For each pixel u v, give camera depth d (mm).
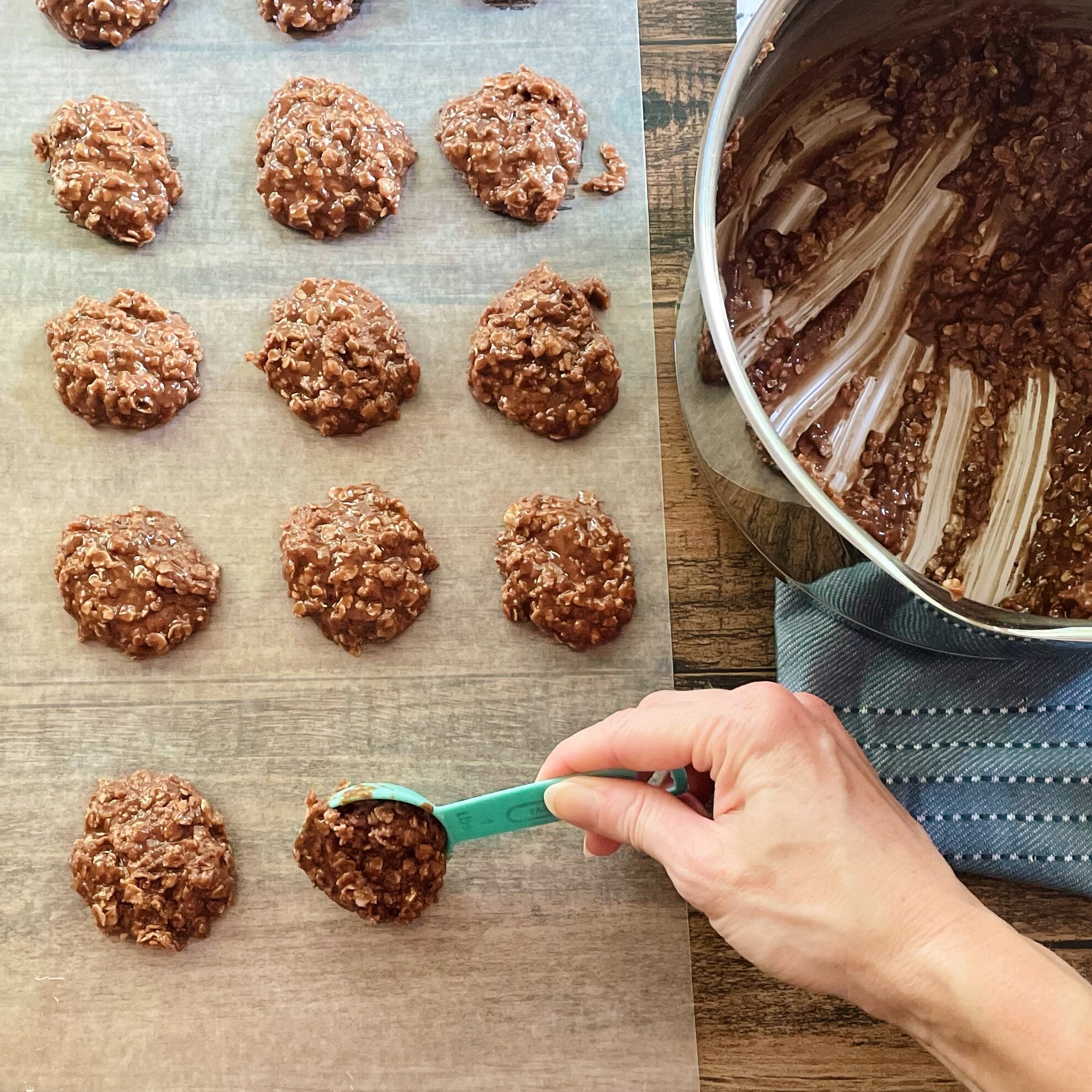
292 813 443
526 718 451
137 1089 423
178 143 487
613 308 482
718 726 367
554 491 469
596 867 443
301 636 455
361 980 433
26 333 470
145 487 463
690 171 495
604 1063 429
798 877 350
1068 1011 325
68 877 435
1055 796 439
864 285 487
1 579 453
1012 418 482
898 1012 351
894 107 462
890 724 447
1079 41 436
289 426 470
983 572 467
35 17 492
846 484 475
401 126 489
